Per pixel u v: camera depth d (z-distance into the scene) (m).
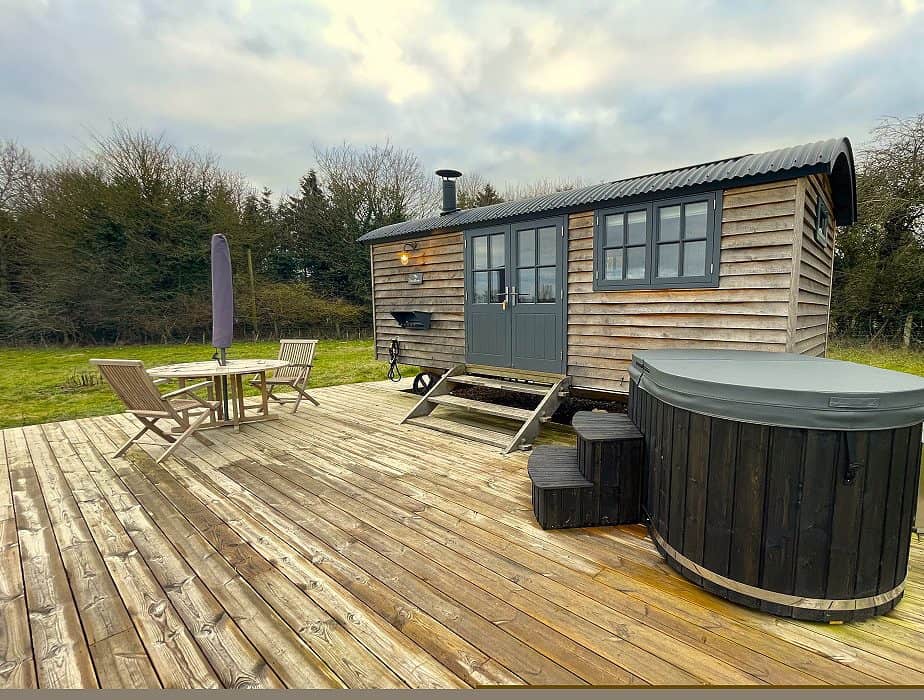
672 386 2.09
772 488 1.76
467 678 1.50
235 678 1.51
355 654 1.61
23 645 1.67
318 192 18.64
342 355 12.38
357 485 3.24
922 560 2.26
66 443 4.32
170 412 3.74
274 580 2.08
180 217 14.45
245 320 15.71
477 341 5.44
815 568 1.73
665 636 1.69
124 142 14.06
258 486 3.22
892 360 9.91
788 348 3.25
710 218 3.54
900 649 1.62
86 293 13.43
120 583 2.06
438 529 2.57
